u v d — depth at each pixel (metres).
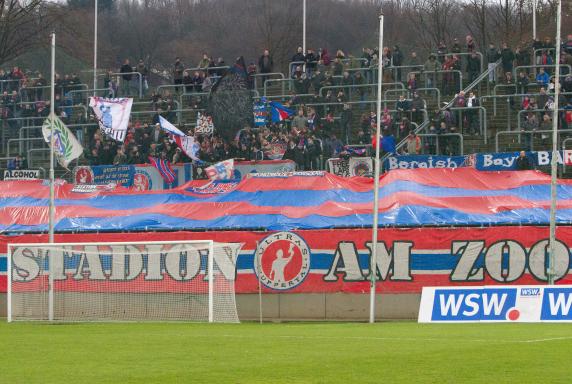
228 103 77.75
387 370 28.69
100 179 78.31
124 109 71.69
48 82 97.56
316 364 30.22
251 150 77.56
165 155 80.50
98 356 33.34
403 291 61.53
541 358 31.31
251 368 29.38
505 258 60.56
